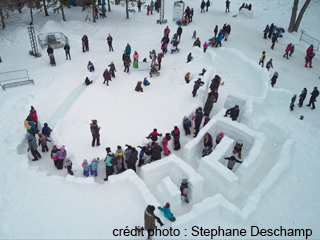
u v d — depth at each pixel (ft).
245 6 114.21
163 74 69.97
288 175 38.19
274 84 63.52
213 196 33.65
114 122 50.16
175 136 42.04
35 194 33.32
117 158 37.93
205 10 120.26
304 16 109.29
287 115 52.54
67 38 88.17
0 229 29.32
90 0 98.53
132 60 78.48
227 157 39.47
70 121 48.70
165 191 33.53
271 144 44.65
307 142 45.52
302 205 34.37
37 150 41.91
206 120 45.60
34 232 28.89
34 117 44.39
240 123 44.29
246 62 64.23
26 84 64.34
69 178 34.94
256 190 34.09
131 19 109.50
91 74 68.64
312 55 70.79
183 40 88.48
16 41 87.15
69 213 30.86
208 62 66.59
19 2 92.12
